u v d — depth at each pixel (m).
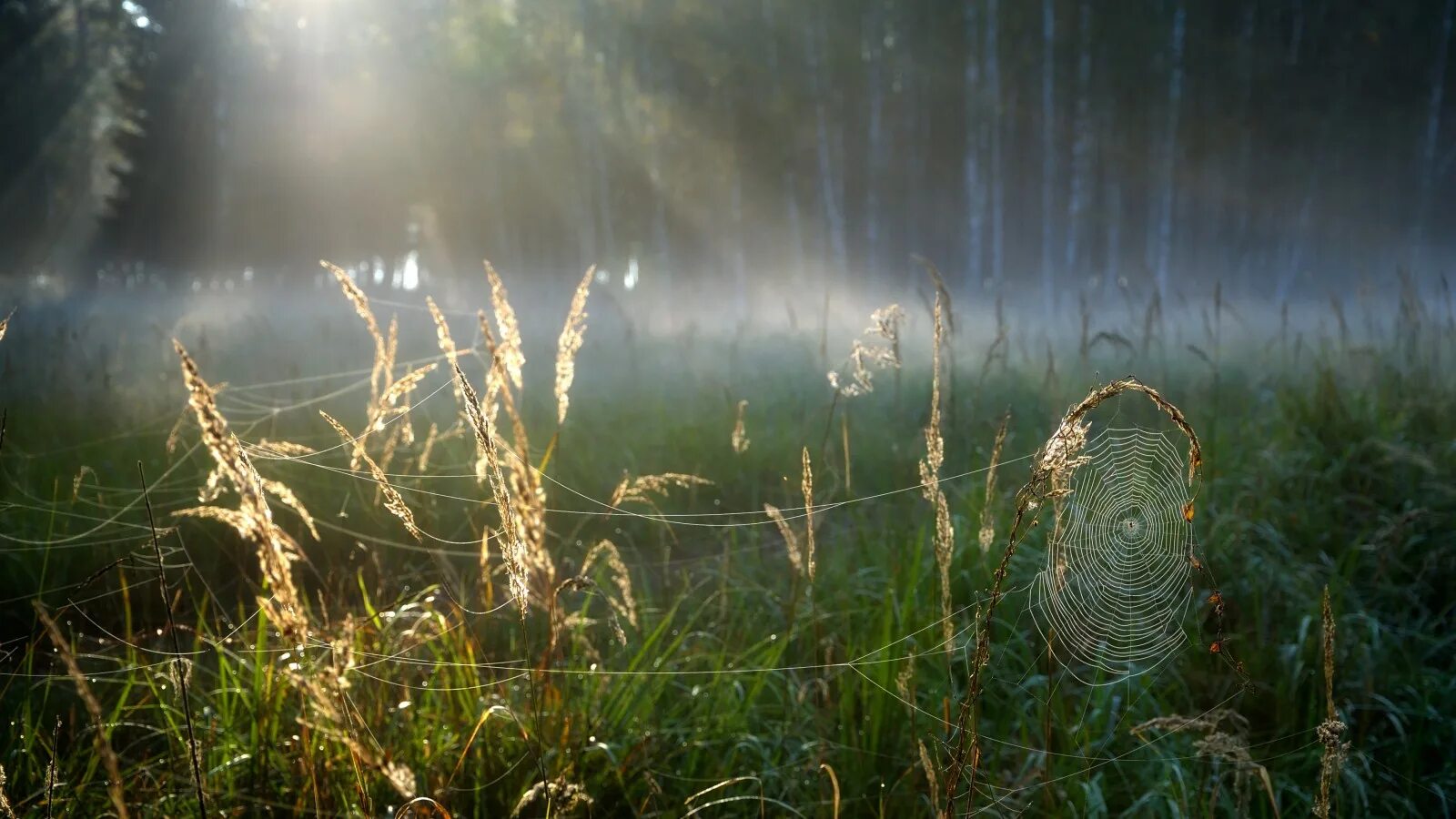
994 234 23.78
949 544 2.44
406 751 2.63
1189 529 2.84
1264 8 23.00
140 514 4.51
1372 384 6.32
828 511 5.11
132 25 35.50
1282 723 3.20
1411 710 3.22
